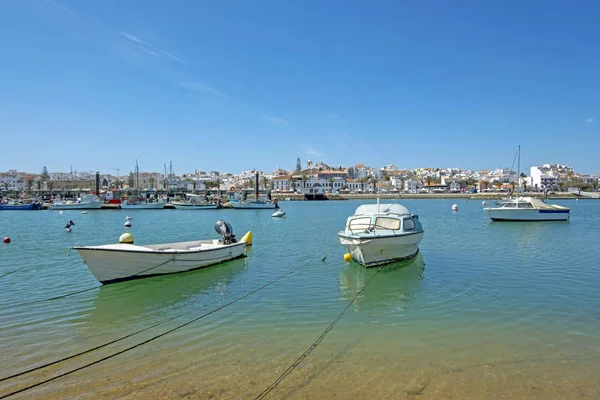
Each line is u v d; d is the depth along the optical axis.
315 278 18.61
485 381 8.41
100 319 12.83
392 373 8.80
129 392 8.07
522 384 8.28
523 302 14.30
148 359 9.64
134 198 106.06
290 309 13.78
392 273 19.38
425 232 38.88
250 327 11.93
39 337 11.21
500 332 11.31
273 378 8.61
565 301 14.39
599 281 17.48
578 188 196.25
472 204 123.19
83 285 17.27
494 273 19.27
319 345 10.43
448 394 7.89
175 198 118.88
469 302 14.38
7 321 12.62
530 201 52.06
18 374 8.89
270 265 21.78
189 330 11.72
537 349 10.08
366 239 19.44
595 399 7.72
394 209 23.50
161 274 18.61
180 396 7.89
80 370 9.08
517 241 31.62
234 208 97.62
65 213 82.94
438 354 9.80
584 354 9.76
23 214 79.25
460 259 23.11
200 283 17.66
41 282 17.81
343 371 8.91
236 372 8.91
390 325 12.00
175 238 37.09
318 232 40.56
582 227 43.75
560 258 23.45
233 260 22.95
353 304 14.31
